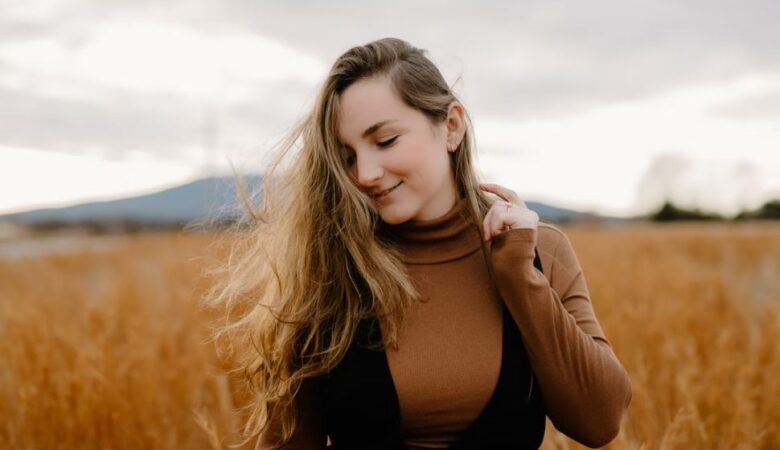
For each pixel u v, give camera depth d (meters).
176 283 6.21
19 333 3.62
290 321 1.56
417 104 1.47
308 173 1.59
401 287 1.50
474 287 1.53
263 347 1.64
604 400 1.39
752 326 4.54
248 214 1.81
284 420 1.60
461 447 1.43
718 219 62.38
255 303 1.79
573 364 1.38
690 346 3.53
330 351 1.49
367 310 1.51
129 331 4.01
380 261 1.49
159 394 3.12
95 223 41.75
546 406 1.48
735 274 10.19
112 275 8.54
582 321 1.51
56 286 6.77
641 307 4.38
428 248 1.56
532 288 1.38
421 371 1.44
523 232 1.39
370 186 1.47
